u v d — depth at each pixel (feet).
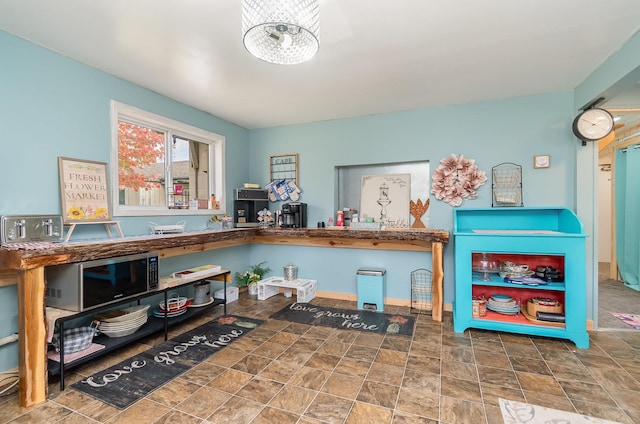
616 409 5.55
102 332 7.63
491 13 5.76
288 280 12.87
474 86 9.29
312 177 13.15
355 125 12.37
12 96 6.57
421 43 6.82
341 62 7.71
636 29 6.28
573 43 6.83
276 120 12.87
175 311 9.21
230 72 8.30
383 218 12.35
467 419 5.31
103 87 8.29
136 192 9.55
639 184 14.61
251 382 6.46
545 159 9.84
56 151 7.34
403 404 5.72
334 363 7.26
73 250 6.34
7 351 6.53
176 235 9.06
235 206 12.92
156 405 5.70
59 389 6.17
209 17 5.89
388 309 11.24
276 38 5.06
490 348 8.04
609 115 8.61
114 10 5.68
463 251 9.14
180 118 10.62
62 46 7.03
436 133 11.16
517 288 10.10
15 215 6.31
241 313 10.76
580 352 7.84
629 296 13.16
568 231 8.98
